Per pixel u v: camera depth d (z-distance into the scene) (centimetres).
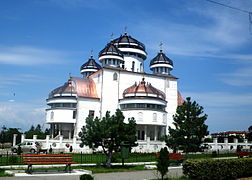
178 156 3023
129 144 2689
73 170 2311
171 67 7350
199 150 3750
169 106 6762
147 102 5888
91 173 2208
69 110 5897
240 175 2092
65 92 6025
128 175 2138
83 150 5069
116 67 6550
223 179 1972
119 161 3306
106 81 6138
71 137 6059
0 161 2994
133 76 6481
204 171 1880
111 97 6134
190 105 3816
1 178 1834
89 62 8062
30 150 4741
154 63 7375
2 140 7969
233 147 6706
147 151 5478
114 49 6625
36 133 7944
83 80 6356
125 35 7294
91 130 2694
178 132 3753
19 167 2466
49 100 6212
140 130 6078
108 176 2067
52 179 1841
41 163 2116
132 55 7088
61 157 2245
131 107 5997
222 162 1972
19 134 8162
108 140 2703
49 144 5084
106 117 2731
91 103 6009
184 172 1981
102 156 3984
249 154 4047
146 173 2275
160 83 6812
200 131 3694
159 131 6209
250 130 7669
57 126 6200
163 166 1822
